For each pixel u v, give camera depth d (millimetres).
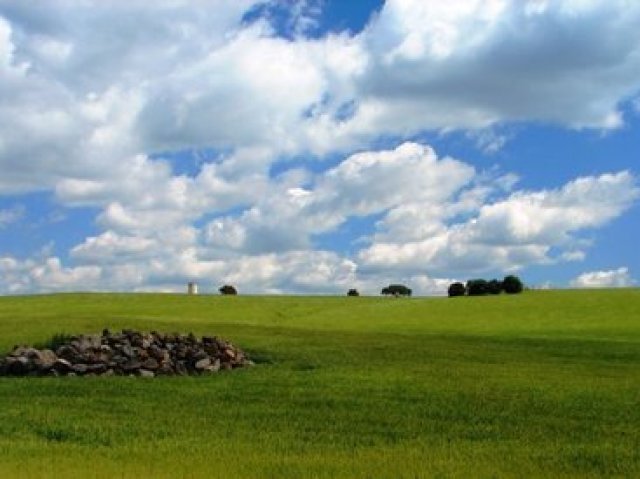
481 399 27844
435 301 105500
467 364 39156
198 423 23375
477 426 23188
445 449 19641
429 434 22016
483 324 81375
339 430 22547
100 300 108688
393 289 142625
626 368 39500
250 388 30328
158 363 35062
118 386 30859
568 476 16656
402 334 55250
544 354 45219
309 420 24094
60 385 31062
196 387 30688
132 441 20438
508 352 45688
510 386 31125
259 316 93125
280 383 31625
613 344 51562
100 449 19109
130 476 16016
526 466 17531
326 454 18938
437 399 27859
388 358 40469
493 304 98250
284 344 44250
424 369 36438
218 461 17750
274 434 21750
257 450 19344
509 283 113750
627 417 24719
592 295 101688
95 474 16109
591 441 21031
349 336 51281
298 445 20125
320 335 50906
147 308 100188
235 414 25047
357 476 16281
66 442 20203
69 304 103375
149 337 38656
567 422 23797
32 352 35562
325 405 26781
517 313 89875
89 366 34906
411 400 27734
